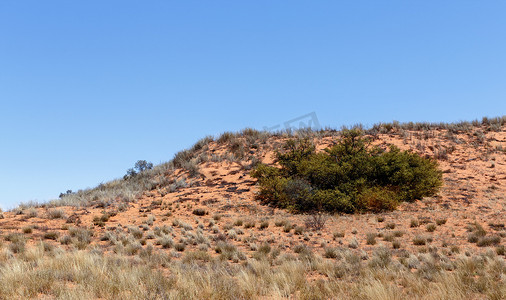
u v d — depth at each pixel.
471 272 10.18
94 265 9.59
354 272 10.44
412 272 10.53
